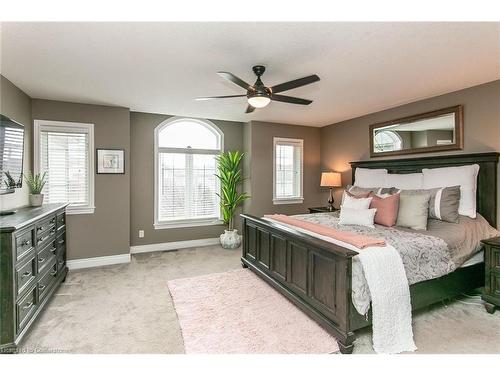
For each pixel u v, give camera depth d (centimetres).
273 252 296
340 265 199
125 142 402
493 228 288
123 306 264
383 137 425
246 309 255
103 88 319
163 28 192
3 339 185
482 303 268
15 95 305
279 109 421
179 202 487
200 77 286
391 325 196
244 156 528
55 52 228
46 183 363
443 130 343
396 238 247
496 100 295
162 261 405
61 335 215
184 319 237
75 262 376
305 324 229
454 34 200
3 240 184
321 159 566
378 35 202
